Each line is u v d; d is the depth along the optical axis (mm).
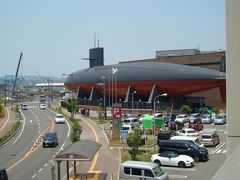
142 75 92562
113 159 35875
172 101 91188
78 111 91688
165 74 88875
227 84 8555
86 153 20266
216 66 99625
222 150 41219
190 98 99000
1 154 41375
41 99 152375
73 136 43781
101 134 55156
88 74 109000
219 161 34844
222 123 67750
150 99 88938
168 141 36656
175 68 88812
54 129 63344
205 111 83812
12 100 144250
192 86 86062
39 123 72938
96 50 123125
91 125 66875
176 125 56844
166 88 89688
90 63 124312
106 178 27719
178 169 31703
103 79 101625
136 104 89375
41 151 42625
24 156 39688
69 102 86312
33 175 30141
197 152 34750
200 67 93500
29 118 82750
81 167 32000
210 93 95312
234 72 8461
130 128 55906
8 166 34344
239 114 8469
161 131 49344
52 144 45719
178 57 107375
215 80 82375
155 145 41750
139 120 63781
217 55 99625
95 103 101438
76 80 113875
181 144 35562
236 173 5039
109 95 101250
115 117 48562
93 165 32906
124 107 91812
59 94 197375
